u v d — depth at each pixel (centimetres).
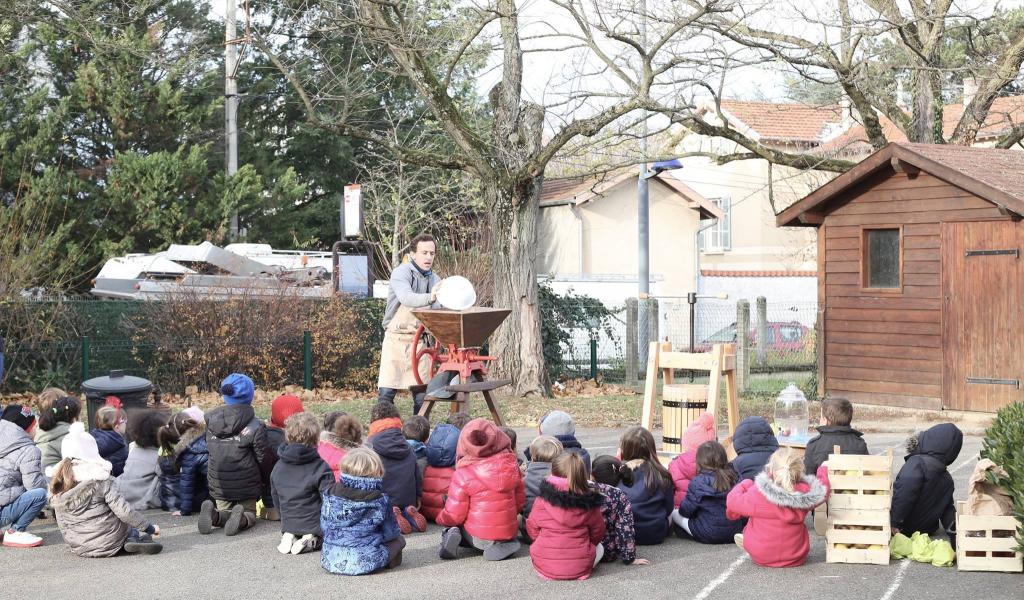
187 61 1934
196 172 2694
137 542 763
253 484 852
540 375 1717
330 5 1589
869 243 1666
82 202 2591
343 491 706
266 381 1786
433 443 859
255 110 3300
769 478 714
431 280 1102
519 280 1705
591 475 771
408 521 824
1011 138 2094
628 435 790
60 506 752
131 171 2588
